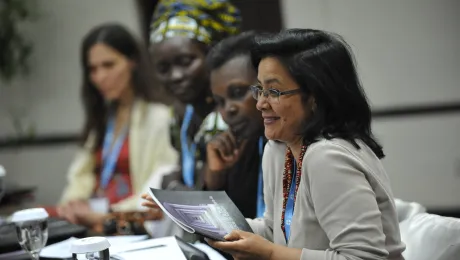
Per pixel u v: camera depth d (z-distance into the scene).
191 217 2.62
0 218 4.39
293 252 2.42
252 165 3.89
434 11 8.41
